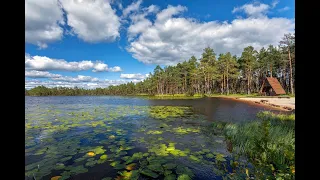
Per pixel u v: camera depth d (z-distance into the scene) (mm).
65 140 5055
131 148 4305
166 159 3578
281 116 7969
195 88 43594
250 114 9945
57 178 2842
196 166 3270
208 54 37062
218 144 4613
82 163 3418
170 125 7277
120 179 2789
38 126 7027
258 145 2141
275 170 2053
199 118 8977
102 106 16969
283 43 23250
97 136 5508
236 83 39188
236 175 2533
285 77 30469
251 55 32031
